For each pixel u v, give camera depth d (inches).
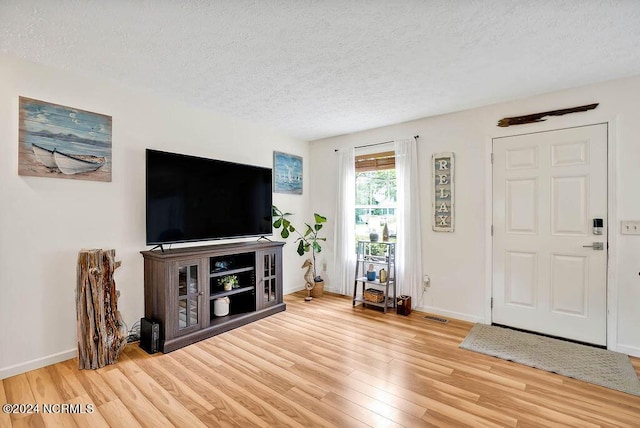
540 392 78.0
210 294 116.3
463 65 90.3
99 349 89.5
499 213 122.0
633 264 97.8
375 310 143.5
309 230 172.2
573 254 107.6
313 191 182.5
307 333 116.2
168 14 66.2
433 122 137.7
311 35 74.9
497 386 80.7
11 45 78.7
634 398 75.5
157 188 106.2
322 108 127.8
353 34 74.3
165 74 96.3
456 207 131.7
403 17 67.6
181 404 72.9
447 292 134.4
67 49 81.0
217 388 79.6
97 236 100.3
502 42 77.7
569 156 107.7
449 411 70.6
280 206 166.4
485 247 124.5
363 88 107.1
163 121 116.7
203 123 129.5
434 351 100.9
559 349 101.4
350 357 96.8
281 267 143.8
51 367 89.4
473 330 118.1
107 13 65.7
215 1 61.7
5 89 83.1
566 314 109.1
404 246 144.7
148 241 103.6
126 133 106.9
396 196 148.4
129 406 72.1
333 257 174.9
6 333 83.7
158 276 102.8
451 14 66.3
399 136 148.5
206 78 99.3
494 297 123.6
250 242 138.8
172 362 93.4
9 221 84.0
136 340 108.3
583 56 84.6
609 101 100.8
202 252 110.7
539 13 65.7
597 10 64.5
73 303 95.2
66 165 93.4
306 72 95.0
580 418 68.2
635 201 97.3
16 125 84.7
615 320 100.1
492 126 122.9
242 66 91.0
